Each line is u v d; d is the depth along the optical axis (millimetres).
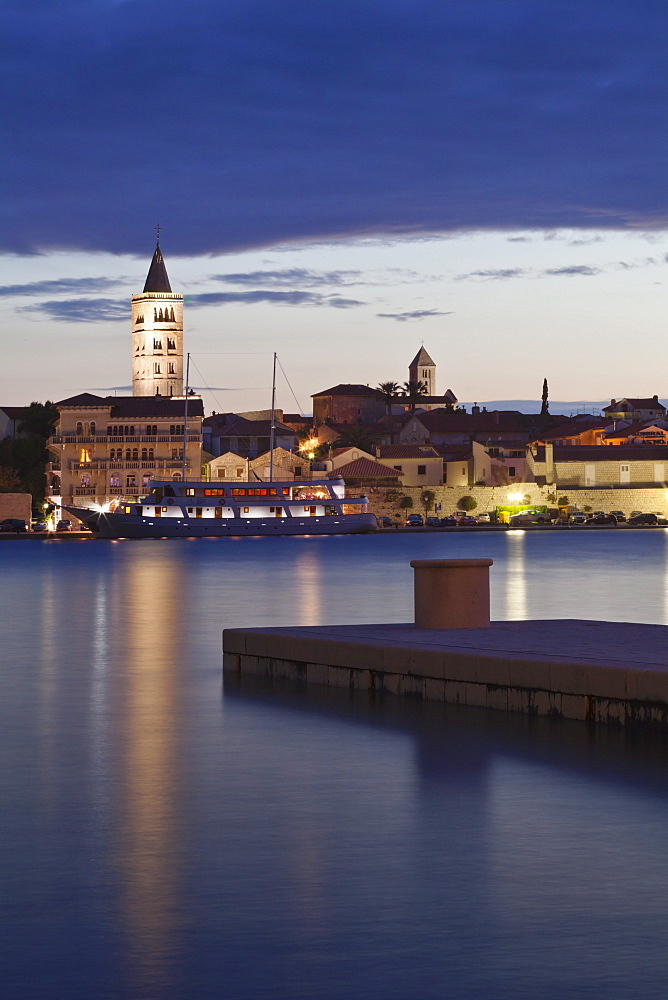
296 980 10023
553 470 192625
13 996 9758
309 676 26250
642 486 193000
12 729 21281
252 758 18641
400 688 23984
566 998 9641
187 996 9750
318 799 15922
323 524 163125
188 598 57812
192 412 183750
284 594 60562
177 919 11375
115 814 15211
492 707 22172
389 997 9703
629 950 10562
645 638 25031
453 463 195250
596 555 109000
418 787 16516
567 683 20844
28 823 14773
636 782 16500
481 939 10836
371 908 11625
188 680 27391
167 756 18844
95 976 10125
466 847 13570
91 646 35219
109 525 159375
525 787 16359
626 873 12586
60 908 11688
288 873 12688
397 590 63719
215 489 160250
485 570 27859
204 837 14102
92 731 21047
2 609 51031
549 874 12570
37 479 192125
